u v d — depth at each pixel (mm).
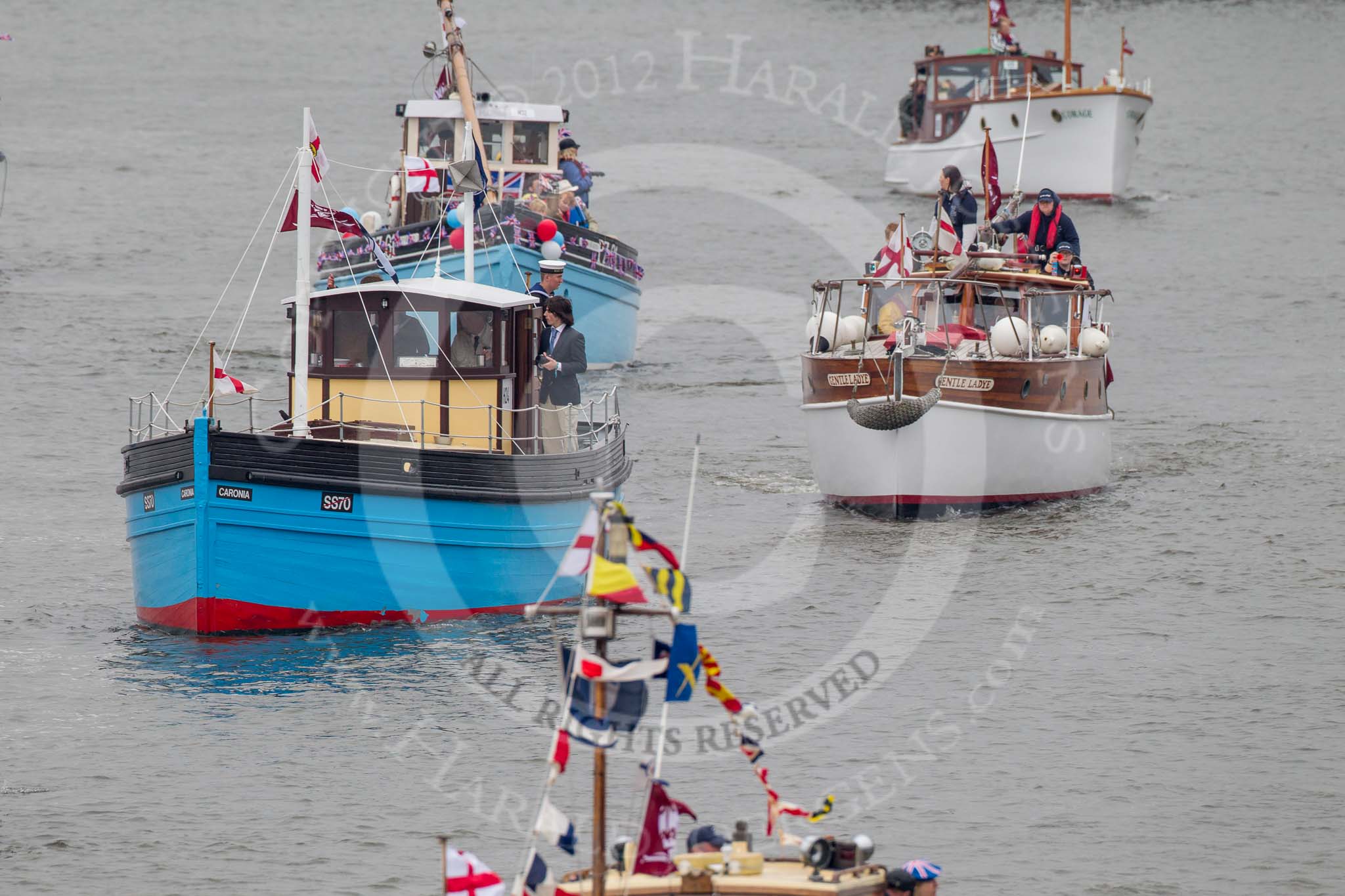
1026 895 52250
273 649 74562
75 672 71562
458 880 41250
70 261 199750
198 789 59438
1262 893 52500
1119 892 52469
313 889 52094
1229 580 87438
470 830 56812
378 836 56000
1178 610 82312
